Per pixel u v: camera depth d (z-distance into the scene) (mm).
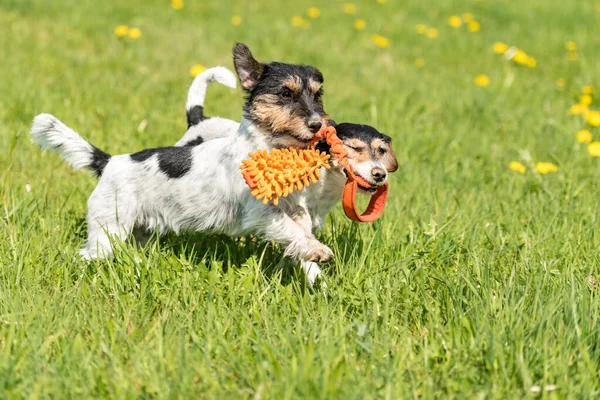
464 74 13516
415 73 13266
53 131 6035
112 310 4965
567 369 4215
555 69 14008
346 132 5633
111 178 5953
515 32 16812
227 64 12719
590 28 17203
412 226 6457
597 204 7180
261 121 5492
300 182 5047
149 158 5949
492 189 7895
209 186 5707
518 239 6449
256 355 4328
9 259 5535
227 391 4055
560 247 6219
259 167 5016
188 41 14008
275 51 13750
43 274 5406
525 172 8469
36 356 4172
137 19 15359
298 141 5422
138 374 4141
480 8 19016
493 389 4051
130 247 5625
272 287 5441
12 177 7305
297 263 5816
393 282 5410
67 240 6297
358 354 4484
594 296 5176
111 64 12148
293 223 5453
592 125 10086
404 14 18375
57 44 13062
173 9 16969
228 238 6398
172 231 6168
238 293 5180
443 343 4504
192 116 7105
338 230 6434
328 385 3912
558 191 7602
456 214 6617
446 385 4141
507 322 4598
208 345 4359
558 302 4855
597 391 4008
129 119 9320
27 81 10430
